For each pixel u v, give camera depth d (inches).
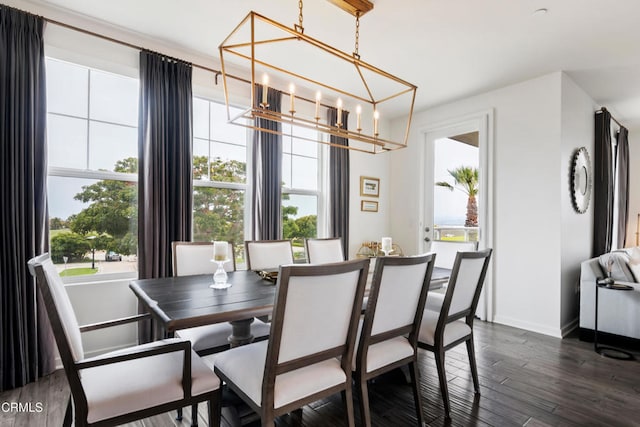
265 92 76.9
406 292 66.9
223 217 133.6
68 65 102.5
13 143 86.5
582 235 150.2
